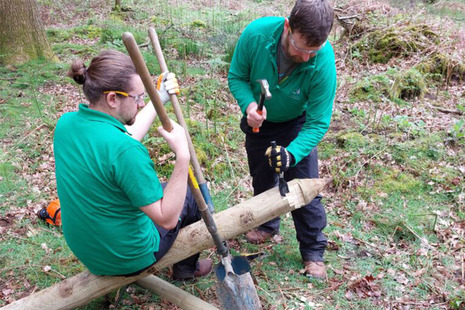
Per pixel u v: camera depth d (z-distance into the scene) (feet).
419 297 8.49
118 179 5.69
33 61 20.94
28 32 21.01
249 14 31.81
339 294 8.55
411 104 17.99
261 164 9.03
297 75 7.45
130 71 5.72
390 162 13.29
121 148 5.65
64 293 6.84
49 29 27.45
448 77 20.13
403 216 11.01
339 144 14.38
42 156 13.08
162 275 8.86
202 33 26.18
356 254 9.80
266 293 8.48
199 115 15.83
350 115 16.83
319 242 9.02
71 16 33.45
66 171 5.94
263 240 10.12
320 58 7.26
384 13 26.99
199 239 7.22
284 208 7.52
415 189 12.17
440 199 11.76
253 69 7.75
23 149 13.34
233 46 21.68
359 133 14.83
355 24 25.16
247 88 8.13
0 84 18.17
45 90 18.03
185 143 5.96
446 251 9.81
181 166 5.92
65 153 5.98
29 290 8.35
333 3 28.50
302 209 8.64
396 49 22.44
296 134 8.57
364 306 8.27
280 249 9.87
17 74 19.51
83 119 5.87
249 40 7.57
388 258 9.53
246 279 7.20
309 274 8.96
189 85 18.38
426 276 9.00
